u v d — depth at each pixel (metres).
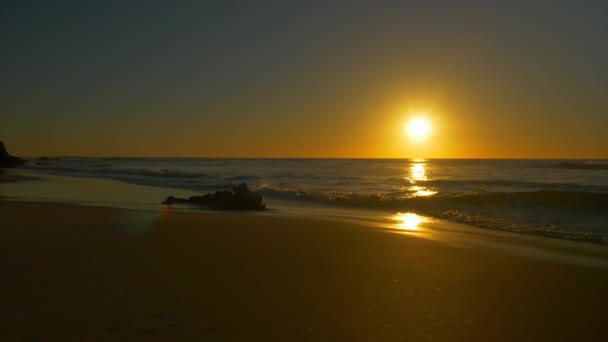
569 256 8.80
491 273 7.41
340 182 32.91
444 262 8.12
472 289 6.54
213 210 16.39
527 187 26.52
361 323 5.17
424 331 5.00
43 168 61.41
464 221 14.27
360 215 15.52
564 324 5.29
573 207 16.23
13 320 4.92
